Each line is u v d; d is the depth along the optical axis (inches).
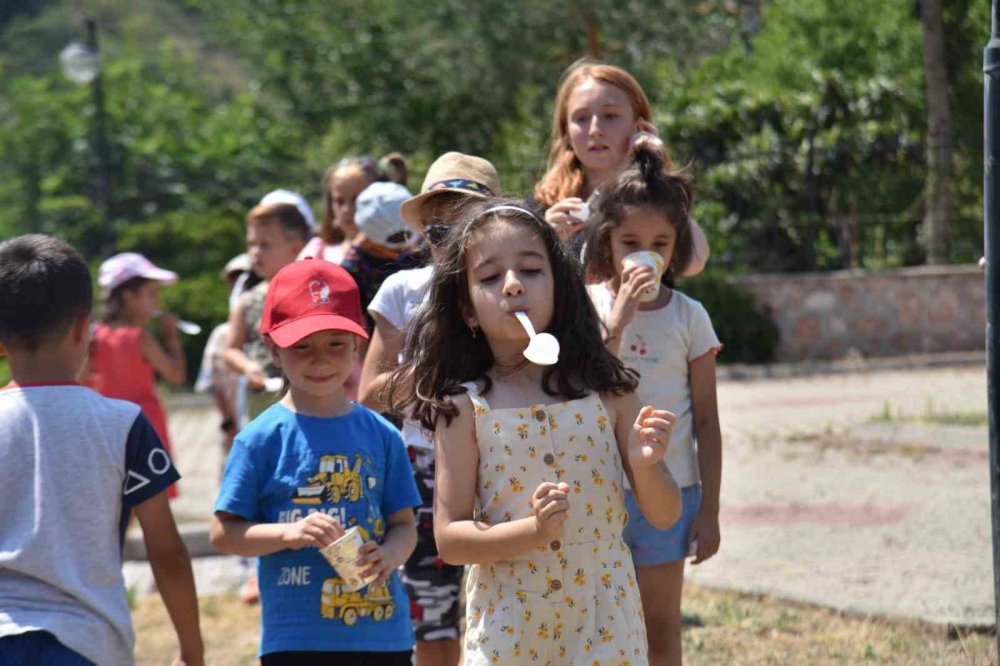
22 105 1814.7
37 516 150.3
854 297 828.6
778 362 826.8
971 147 879.1
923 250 884.0
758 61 1070.4
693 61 1042.7
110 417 157.2
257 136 1451.8
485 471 157.9
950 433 487.2
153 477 157.6
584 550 156.2
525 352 151.1
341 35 1168.8
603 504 157.9
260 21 1212.5
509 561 156.6
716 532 201.0
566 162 231.8
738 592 301.4
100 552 153.0
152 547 160.7
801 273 876.0
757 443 516.4
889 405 599.5
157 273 406.9
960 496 392.5
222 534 177.3
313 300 183.9
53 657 146.4
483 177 224.5
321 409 186.2
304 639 176.9
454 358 163.6
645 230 198.2
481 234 159.0
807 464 465.1
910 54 940.0
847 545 339.9
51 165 1760.6
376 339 220.5
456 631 227.0
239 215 1413.6
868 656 248.7
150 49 3117.6
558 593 154.9
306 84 1212.5
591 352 162.7
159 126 1753.2
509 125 1055.0
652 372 202.2
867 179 886.4
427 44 1043.9
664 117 911.7
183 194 1595.7
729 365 814.5
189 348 1071.6
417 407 162.6
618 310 186.4
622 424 164.6
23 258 158.2
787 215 882.8
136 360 400.5
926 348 825.5
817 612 282.5
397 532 184.7
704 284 826.2
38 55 3176.7
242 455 181.9
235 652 290.4
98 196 1644.9
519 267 157.8
